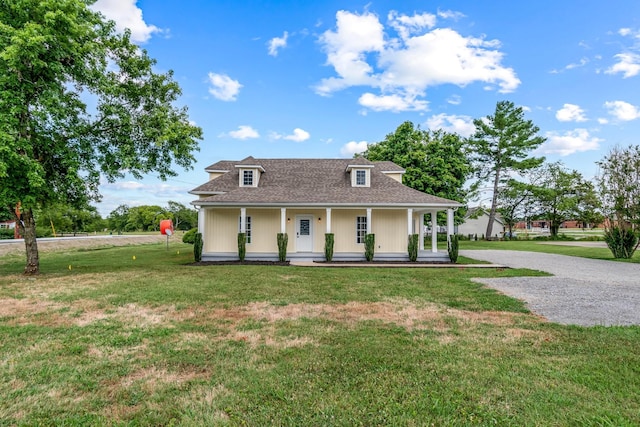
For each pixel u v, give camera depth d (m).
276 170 18.84
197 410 2.89
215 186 17.31
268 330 5.13
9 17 9.60
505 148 34.81
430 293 8.02
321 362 3.90
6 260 17.36
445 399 3.06
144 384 3.38
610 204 17.53
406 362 3.91
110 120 11.96
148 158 12.68
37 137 10.36
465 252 21.86
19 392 3.21
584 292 8.18
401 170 19.56
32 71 9.91
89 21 11.03
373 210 16.88
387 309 6.48
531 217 40.41
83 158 11.59
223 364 3.86
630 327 5.31
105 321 5.60
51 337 4.78
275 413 2.84
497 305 6.83
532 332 5.07
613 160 17.23
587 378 3.49
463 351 4.27
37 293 7.88
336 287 8.73
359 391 3.21
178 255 19.72
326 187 17.25
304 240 16.94
